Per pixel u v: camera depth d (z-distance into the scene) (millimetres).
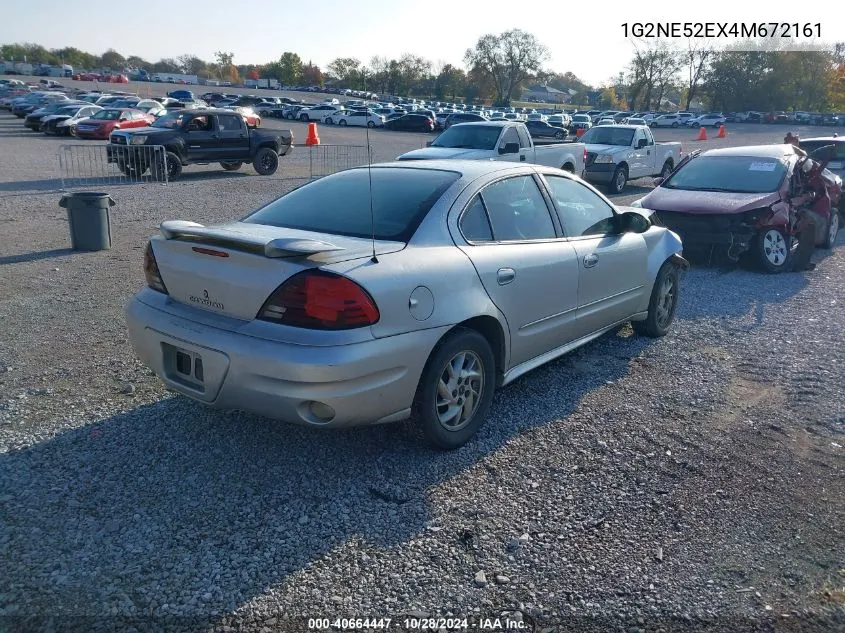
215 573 3117
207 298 3840
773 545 3412
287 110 58469
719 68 84062
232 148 21141
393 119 51438
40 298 7348
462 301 4062
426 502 3719
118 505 3605
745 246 9391
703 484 3957
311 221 4324
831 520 3627
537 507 3693
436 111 62938
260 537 3381
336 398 3508
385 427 4539
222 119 20891
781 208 9617
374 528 3475
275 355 3479
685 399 5133
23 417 4535
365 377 3578
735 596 3055
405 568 3186
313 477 3934
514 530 3486
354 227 4184
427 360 3949
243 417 4621
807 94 83438
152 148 19156
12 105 47344
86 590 2988
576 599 3018
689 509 3701
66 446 4176
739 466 4164
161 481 3842
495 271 4324
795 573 3211
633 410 4914
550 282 4805
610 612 2947
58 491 3707
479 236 4418
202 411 4688
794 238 9898
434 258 3988
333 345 3473
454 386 4172
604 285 5461
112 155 19219
